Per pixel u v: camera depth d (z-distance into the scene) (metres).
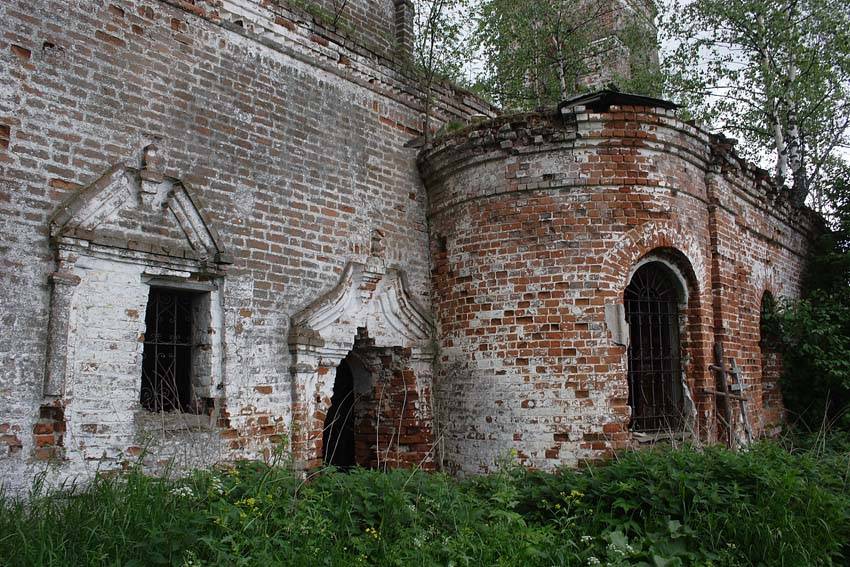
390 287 9.13
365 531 5.45
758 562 5.76
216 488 5.52
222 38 7.51
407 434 9.11
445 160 9.33
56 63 6.11
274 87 7.98
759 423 10.32
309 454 7.77
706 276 9.21
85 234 6.08
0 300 5.59
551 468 8.10
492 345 8.68
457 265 9.20
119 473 5.80
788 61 13.94
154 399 6.83
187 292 7.16
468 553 5.39
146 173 6.59
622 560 5.70
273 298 7.65
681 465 6.74
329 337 8.21
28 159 5.85
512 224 8.72
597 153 8.55
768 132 14.88
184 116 7.05
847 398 11.30
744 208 10.87
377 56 9.33
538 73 16.06
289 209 7.95
